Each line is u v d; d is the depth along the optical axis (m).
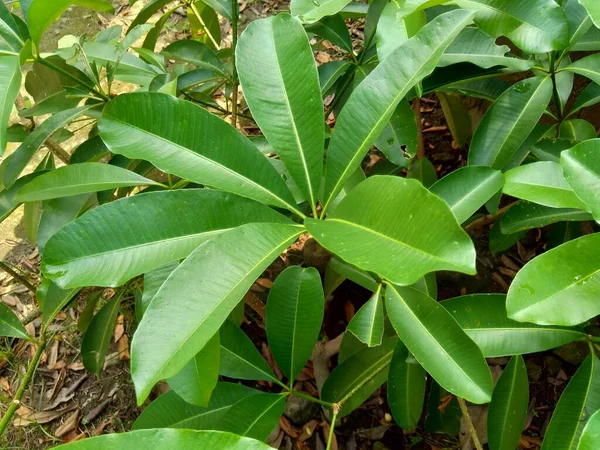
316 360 0.86
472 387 0.41
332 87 0.77
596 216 0.35
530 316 0.35
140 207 0.38
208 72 0.79
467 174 0.45
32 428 0.88
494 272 0.92
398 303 0.46
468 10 0.41
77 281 0.37
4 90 0.44
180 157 0.40
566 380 0.82
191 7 0.89
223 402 0.58
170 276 0.34
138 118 0.41
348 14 0.79
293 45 0.43
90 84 0.65
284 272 0.54
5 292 1.04
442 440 0.80
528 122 0.54
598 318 0.77
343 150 0.42
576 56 0.77
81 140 1.24
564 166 0.37
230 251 0.35
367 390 0.64
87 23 1.52
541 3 0.45
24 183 0.63
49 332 0.96
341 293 0.93
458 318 0.49
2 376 0.95
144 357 0.32
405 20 0.49
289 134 0.42
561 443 0.45
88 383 0.92
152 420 0.56
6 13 0.53
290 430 0.83
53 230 0.62
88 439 0.28
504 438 0.57
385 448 0.81
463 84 0.69
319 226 0.35
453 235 0.29
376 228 0.32
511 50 0.79
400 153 0.61
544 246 0.93
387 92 0.41
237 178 0.41
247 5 1.48
